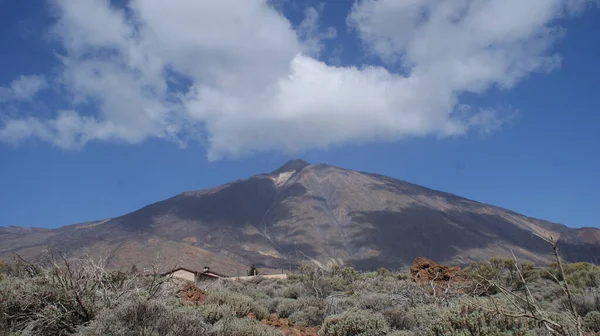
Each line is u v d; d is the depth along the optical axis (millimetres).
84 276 9859
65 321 8781
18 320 8734
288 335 11766
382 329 10906
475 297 9016
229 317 10312
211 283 20062
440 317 9172
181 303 11453
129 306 8219
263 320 13664
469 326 8383
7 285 8883
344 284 25859
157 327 7992
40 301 8797
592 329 11398
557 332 5777
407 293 15445
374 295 15445
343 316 11359
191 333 8352
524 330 7664
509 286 20578
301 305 16188
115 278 10828
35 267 9711
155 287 10938
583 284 20828
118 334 7586
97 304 9125
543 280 24891
